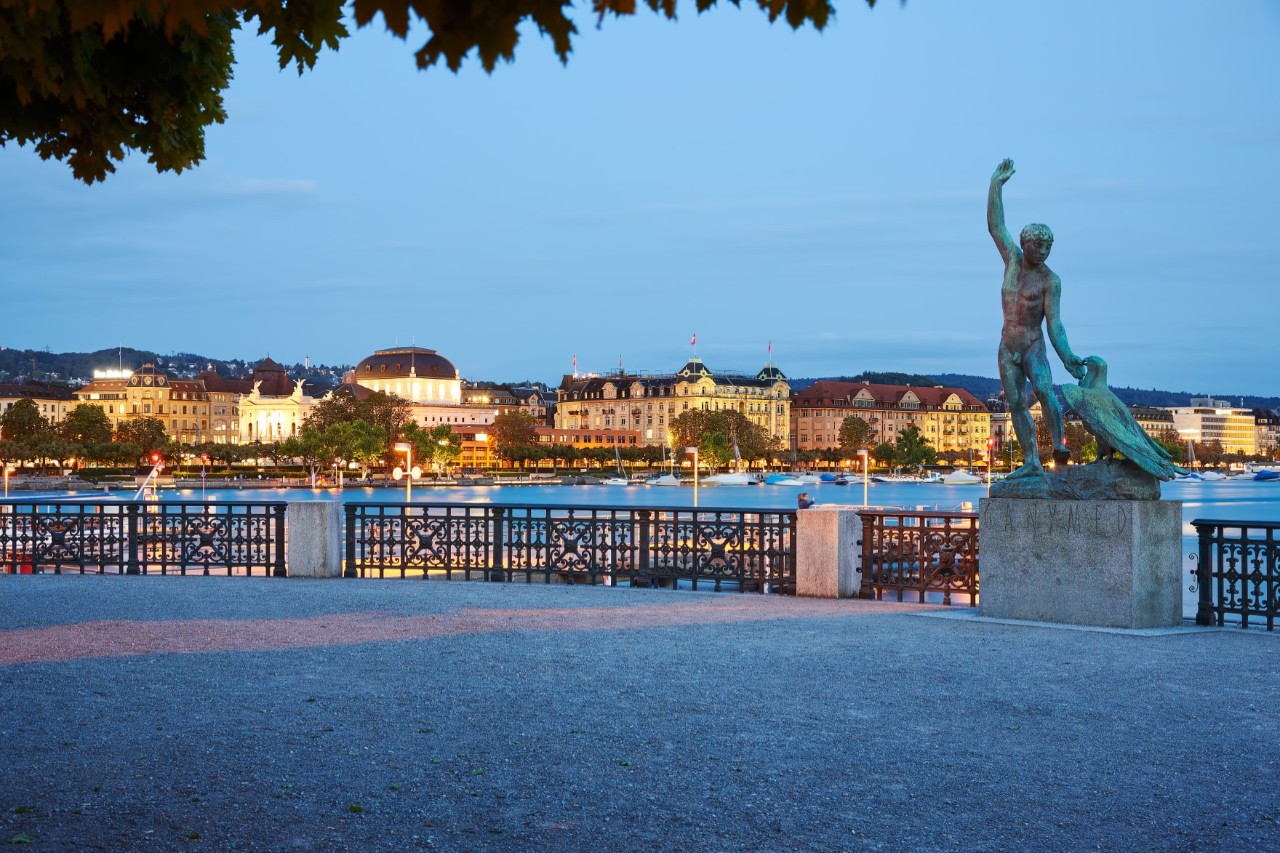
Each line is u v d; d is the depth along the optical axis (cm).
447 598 1848
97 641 1387
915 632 1475
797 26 412
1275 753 892
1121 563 1517
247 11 659
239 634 1445
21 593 1892
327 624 1536
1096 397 1559
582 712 1013
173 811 737
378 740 916
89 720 979
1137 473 1541
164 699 1062
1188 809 757
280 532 2239
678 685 1129
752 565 1977
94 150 969
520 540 2150
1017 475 1628
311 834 698
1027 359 1620
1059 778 823
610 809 750
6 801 752
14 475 19650
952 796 781
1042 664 1252
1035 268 1608
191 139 1001
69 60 824
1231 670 1225
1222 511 11394
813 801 768
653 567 2052
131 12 432
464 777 816
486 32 385
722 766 847
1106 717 1007
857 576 1908
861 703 1055
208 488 18462
